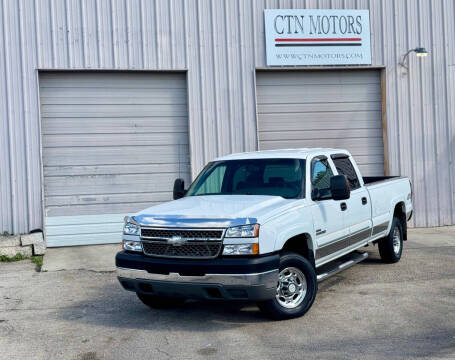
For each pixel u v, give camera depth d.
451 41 14.30
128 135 13.02
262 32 13.40
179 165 13.23
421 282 8.48
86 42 12.64
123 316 7.30
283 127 13.77
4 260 11.38
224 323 6.78
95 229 12.80
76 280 9.52
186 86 13.24
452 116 14.35
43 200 12.41
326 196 7.54
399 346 5.76
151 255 6.65
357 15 13.80
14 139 12.34
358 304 7.39
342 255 8.02
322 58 13.63
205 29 13.15
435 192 14.30
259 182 7.64
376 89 14.22
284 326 6.55
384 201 9.36
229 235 6.30
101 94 12.90
